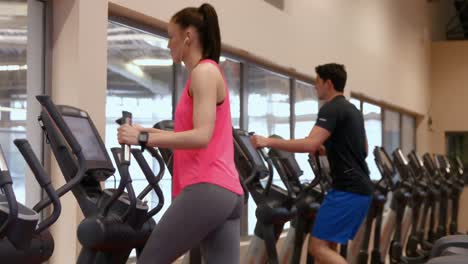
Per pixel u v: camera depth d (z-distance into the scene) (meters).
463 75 14.48
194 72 2.72
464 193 14.58
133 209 3.02
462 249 3.95
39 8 4.27
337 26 8.95
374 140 11.45
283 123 7.75
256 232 4.39
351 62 9.49
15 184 4.13
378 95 10.80
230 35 6.06
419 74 13.65
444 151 14.54
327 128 4.42
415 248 8.51
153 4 4.96
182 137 2.64
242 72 6.75
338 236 4.52
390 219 7.51
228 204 2.76
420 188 8.42
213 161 2.75
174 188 2.85
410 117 13.96
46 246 2.63
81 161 2.85
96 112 4.37
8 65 4.09
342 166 4.48
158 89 5.47
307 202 4.79
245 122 6.83
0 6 4.09
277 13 7.08
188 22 2.82
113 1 4.55
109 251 3.02
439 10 15.43
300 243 4.86
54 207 2.59
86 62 4.30
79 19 4.25
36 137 4.27
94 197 3.05
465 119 14.42
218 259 2.81
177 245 2.75
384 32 11.22
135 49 5.18
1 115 4.04
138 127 2.70
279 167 4.52
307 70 7.89
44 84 4.29
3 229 2.36
